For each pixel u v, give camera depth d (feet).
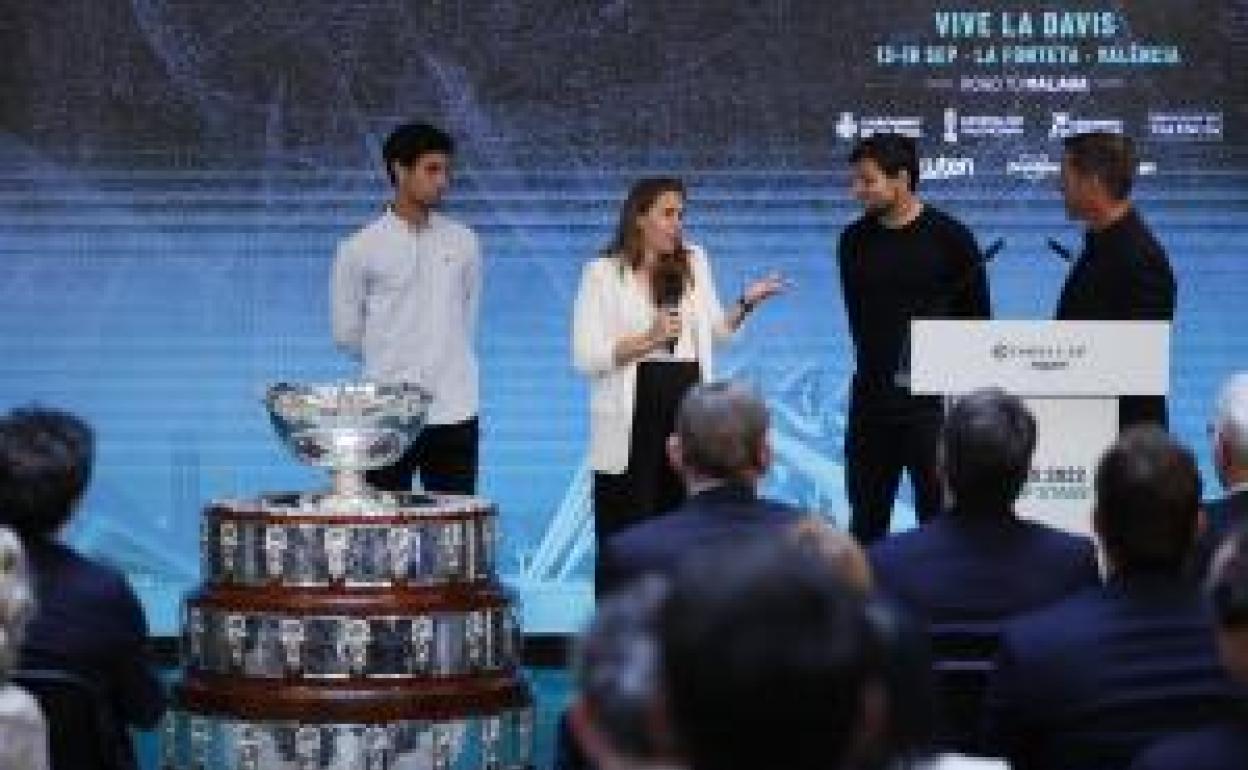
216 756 29.73
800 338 45.24
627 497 37.06
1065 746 19.21
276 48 44.75
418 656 29.60
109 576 24.48
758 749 9.61
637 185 37.17
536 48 44.83
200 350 44.98
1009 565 23.49
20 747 20.10
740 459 23.99
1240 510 24.48
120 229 44.80
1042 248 45.34
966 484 23.65
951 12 45.06
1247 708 14.16
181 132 44.75
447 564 29.96
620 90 44.91
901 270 39.32
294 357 45.09
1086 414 31.73
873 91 45.09
